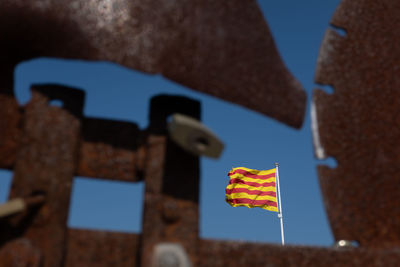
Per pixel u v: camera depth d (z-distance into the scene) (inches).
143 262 101.1
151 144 114.4
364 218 130.3
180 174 113.7
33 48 110.8
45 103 110.5
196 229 109.0
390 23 161.9
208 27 126.6
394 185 134.0
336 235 128.6
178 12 124.3
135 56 114.7
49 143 107.2
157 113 119.5
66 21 112.7
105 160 116.4
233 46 128.3
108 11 117.4
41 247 99.0
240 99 124.5
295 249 117.8
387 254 120.6
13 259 95.3
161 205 108.0
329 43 154.9
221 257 110.2
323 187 134.3
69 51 110.8
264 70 131.3
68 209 105.6
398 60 155.1
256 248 114.2
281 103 131.3
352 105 145.8
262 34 134.9
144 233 104.6
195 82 119.2
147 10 121.0
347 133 141.4
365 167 136.9
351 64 152.4
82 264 104.0
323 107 144.6
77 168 113.1
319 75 149.8
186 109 122.9
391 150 139.2
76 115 113.1
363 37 157.6
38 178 103.7
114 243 108.0
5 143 108.2
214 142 104.9
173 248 101.8
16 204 94.6
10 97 111.6
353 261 119.0
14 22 109.8
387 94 148.3
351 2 163.5
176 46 120.2
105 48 112.9
